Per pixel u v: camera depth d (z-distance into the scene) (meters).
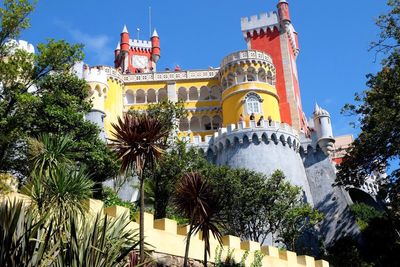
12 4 25.28
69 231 13.82
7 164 23.23
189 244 22.00
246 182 44.78
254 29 80.06
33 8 25.81
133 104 71.81
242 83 66.88
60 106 29.34
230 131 59.72
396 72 31.61
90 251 12.41
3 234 11.48
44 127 27.78
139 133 18.16
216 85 73.31
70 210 15.09
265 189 44.47
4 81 25.89
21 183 22.03
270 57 69.88
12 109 26.34
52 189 16.02
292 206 45.62
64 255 12.29
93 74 63.22
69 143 20.14
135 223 20.02
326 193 58.06
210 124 72.00
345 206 55.84
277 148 58.56
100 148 29.91
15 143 24.31
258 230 43.69
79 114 29.02
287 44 78.06
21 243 11.73
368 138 33.72
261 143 58.47
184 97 74.00
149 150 18.00
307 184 59.03
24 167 23.16
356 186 37.84
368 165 36.09
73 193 16.14
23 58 26.02
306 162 61.44
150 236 20.70
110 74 69.50
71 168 19.23
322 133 61.69
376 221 52.31
